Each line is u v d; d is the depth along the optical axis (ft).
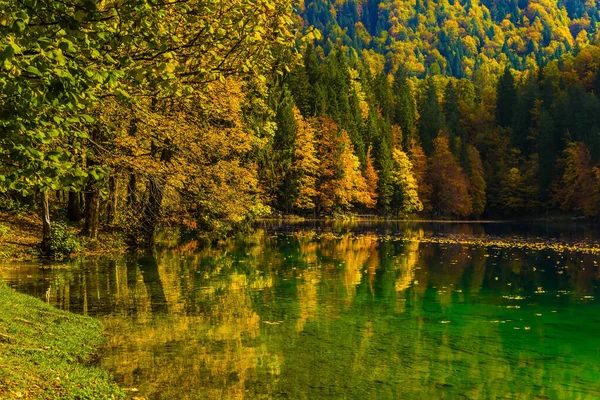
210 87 33.47
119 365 32.04
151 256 85.20
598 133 261.03
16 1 18.63
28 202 96.89
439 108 365.40
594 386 31.01
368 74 368.68
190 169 74.69
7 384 23.79
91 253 83.15
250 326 42.55
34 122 20.58
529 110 329.11
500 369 33.94
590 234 173.37
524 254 106.73
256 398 27.61
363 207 282.36
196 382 29.55
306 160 230.27
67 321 38.73
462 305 54.49
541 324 46.78
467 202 293.02
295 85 263.08
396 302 54.85
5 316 34.83
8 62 18.03
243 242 118.73
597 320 48.62
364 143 283.79
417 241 136.56
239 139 88.53
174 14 27.53
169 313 46.06
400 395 28.78
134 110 52.24
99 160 56.65
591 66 350.23
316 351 36.32
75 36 20.20
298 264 82.79
